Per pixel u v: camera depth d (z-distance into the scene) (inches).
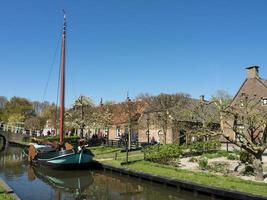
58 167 1117.1
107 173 1094.4
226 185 716.0
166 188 829.2
